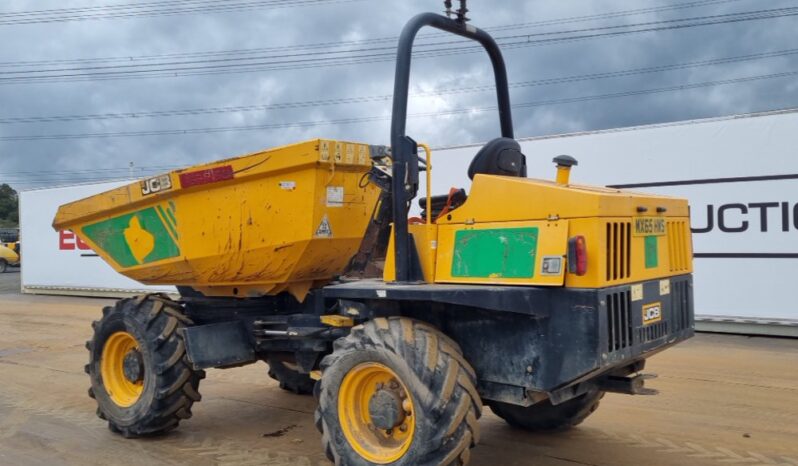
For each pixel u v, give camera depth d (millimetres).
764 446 5508
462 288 4137
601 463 5152
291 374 7484
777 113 10367
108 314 6242
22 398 7566
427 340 4168
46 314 15781
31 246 20906
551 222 4004
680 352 9492
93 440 5992
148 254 6043
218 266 5602
